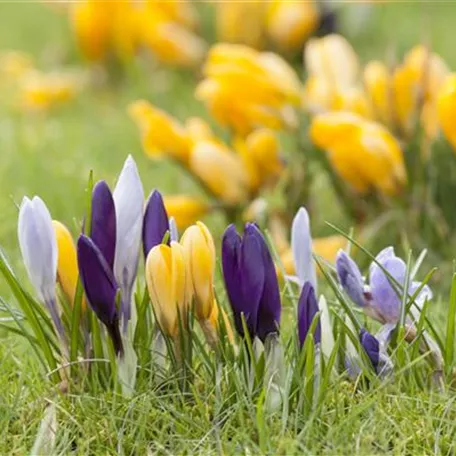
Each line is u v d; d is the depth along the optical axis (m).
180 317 1.70
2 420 1.71
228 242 1.69
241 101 2.02
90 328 1.72
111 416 1.69
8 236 2.01
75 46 3.40
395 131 2.01
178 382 1.71
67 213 2.08
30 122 2.84
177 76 2.96
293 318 1.74
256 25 2.87
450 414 1.71
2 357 1.77
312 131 1.96
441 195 1.98
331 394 1.71
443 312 1.84
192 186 2.14
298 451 1.66
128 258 1.71
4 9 3.98
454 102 1.90
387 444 1.68
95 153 2.43
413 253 1.96
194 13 2.99
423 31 2.00
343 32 3.24
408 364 1.70
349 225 2.02
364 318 1.75
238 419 1.70
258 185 2.01
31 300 1.71
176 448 1.69
